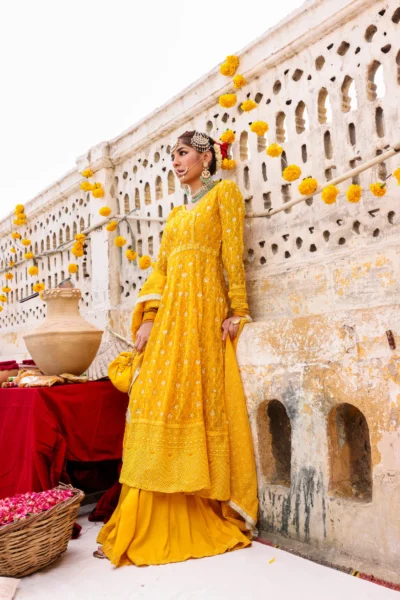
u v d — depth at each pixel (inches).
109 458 130.6
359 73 107.0
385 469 87.6
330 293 110.5
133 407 113.3
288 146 121.4
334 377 96.0
